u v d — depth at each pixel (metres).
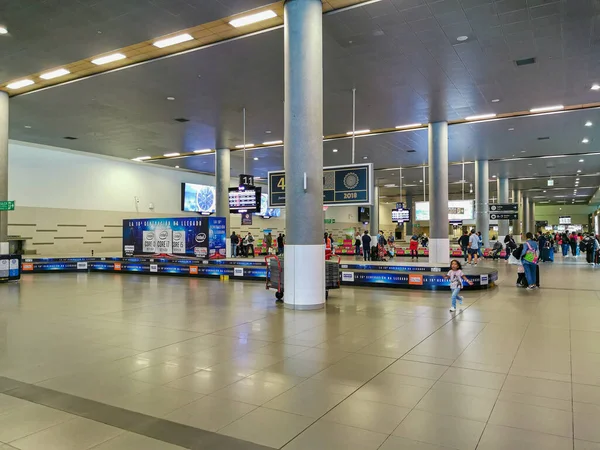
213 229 17.42
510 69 10.91
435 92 12.73
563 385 4.24
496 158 23.98
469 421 3.41
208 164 27.03
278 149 21.55
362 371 4.69
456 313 8.21
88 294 11.12
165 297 10.53
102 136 18.53
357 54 10.09
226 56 10.27
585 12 8.09
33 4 7.95
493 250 25.47
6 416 3.55
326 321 7.46
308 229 8.64
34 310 8.69
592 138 18.66
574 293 10.98
